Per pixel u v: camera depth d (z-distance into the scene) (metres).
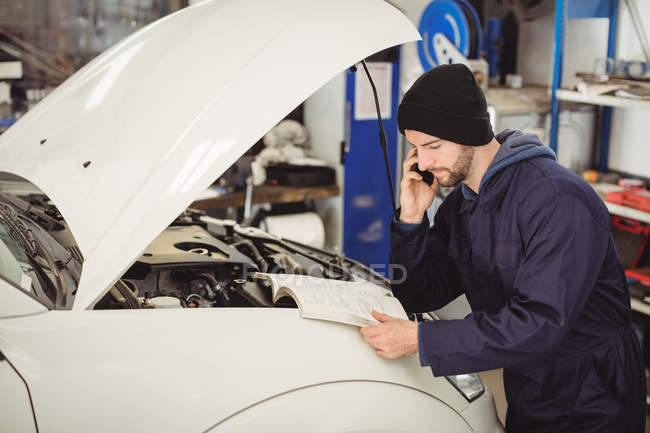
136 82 1.59
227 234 2.20
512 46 4.17
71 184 1.45
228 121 1.35
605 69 3.16
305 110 4.00
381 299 1.57
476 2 3.96
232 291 1.68
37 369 1.17
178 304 1.55
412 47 3.82
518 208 1.36
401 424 1.36
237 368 1.27
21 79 3.54
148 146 1.39
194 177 1.30
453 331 1.30
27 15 3.47
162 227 1.26
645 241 2.91
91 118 1.61
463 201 1.58
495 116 3.42
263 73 1.41
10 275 1.35
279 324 1.39
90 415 1.15
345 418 1.30
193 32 1.64
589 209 1.29
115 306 1.49
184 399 1.21
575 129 3.47
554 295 1.25
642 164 3.32
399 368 1.42
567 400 1.46
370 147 3.79
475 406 1.54
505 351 1.26
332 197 3.84
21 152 1.69
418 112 1.33
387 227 3.99
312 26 1.48
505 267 1.41
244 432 1.22
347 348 1.39
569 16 3.23
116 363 1.21
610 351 1.45
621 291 1.47
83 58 3.63
